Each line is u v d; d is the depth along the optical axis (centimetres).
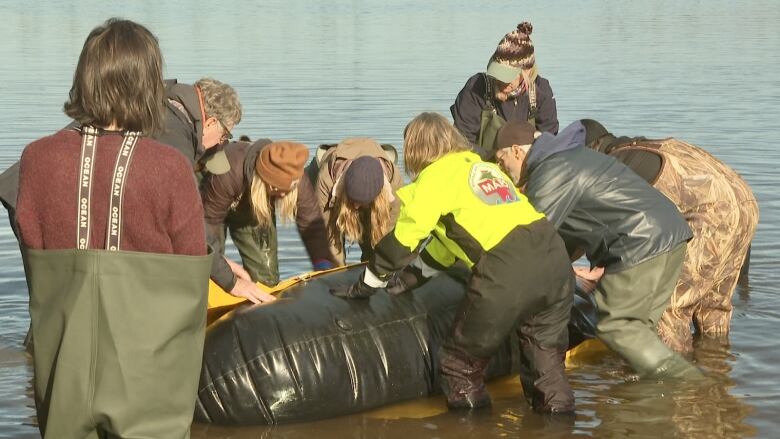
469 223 1459
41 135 3934
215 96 1495
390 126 4072
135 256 930
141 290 934
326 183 1842
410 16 10850
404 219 1474
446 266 1625
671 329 1802
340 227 1762
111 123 947
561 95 4969
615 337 1688
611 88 5200
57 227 936
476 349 1504
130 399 930
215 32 8638
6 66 6100
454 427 1492
